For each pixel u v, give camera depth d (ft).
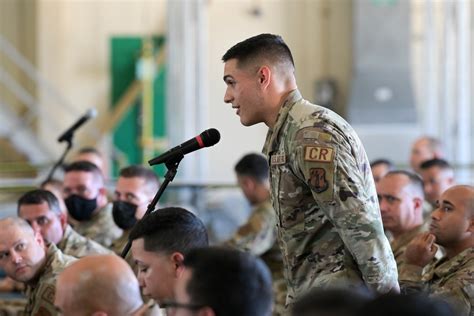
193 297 10.15
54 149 63.26
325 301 9.03
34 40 65.16
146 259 13.97
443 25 48.96
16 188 34.06
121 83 65.26
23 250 18.43
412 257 18.04
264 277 10.25
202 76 44.34
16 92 62.03
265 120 15.49
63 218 21.70
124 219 22.90
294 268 15.23
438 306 8.84
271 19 62.95
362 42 59.67
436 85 54.19
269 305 10.27
